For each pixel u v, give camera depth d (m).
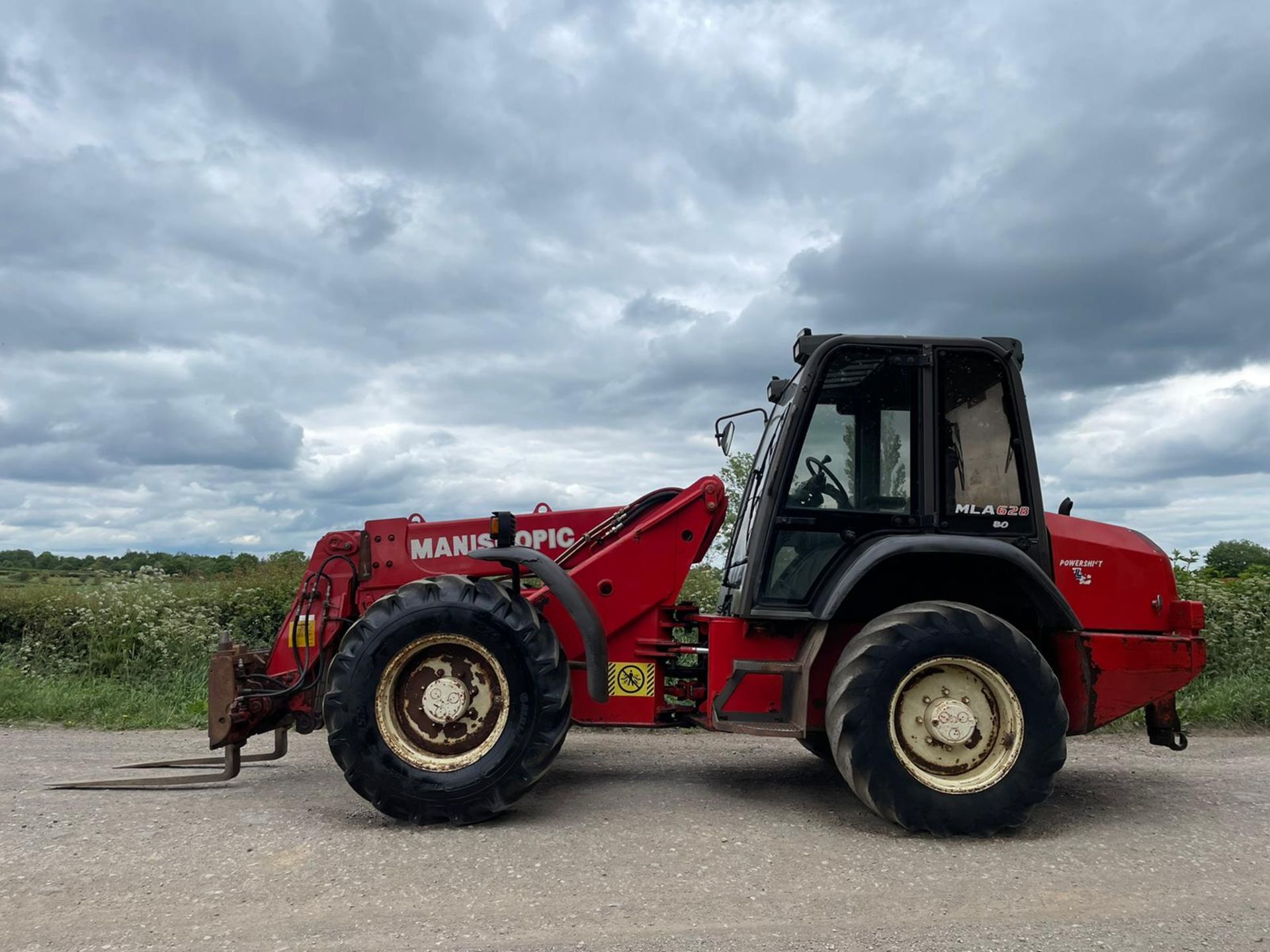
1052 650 4.66
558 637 4.83
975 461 4.59
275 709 5.02
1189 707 7.61
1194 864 3.73
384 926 3.00
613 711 4.87
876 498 4.58
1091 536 4.81
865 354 4.66
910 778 4.09
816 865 3.66
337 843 3.92
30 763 5.82
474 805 4.18
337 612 5.15
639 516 5.21
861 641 4.23
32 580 10.87
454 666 4.36
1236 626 8.84
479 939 2.89
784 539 4.57
